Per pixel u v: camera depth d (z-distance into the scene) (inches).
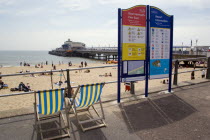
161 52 219.0
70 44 6008.9
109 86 771.4
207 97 211.2
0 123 146.1
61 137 126.2
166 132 134.0
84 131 134.4
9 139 123.5
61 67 1975.9
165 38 219.9
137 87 720.3
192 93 226.7
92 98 147.3
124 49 191.9
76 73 1286.9
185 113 167.5
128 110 174.6
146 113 167.6
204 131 134.8
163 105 187.2
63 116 157.5
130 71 199.5
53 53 7539.4
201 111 171.8
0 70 1635.1
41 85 851.4
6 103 524.4
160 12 210.8
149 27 204.7
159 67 219.8
